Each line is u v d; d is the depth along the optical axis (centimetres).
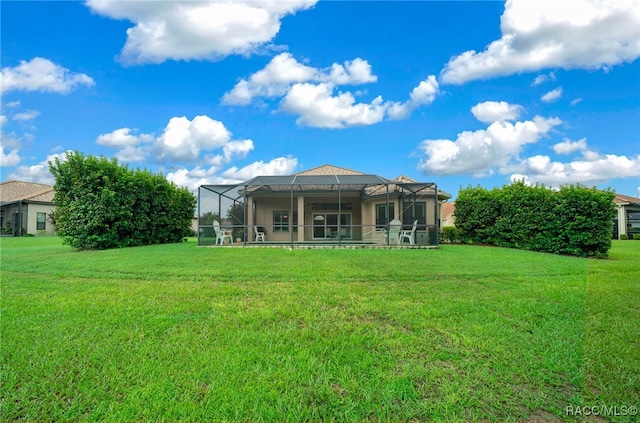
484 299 629
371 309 570
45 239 2498
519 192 1678
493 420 296
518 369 371
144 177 1772
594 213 1377
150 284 763
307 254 1308
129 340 447
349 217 2291
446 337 455
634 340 416
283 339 452
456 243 2031
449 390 335
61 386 343
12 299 638
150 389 337
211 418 299
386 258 1188
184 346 429
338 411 309
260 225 2259
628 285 717
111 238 1599
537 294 662
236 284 761
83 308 578
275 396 327
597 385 333
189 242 2111
